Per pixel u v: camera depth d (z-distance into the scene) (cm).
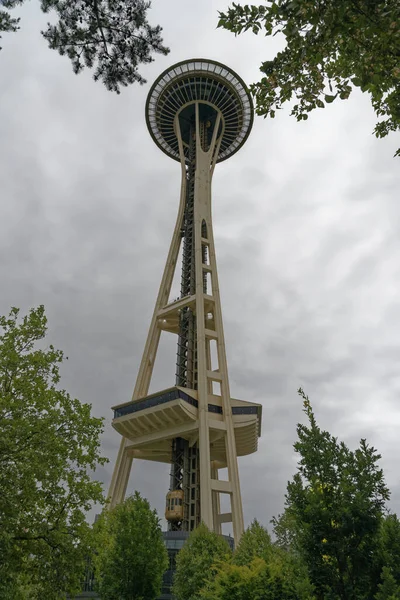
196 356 9094
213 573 4509
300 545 1891
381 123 1525
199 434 7681
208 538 5338
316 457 1978
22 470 2416
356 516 1833
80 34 1827
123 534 4647
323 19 1113
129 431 8569
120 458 8550
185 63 10919
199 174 10356
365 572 1805
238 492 7350
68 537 2538
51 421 2622
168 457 9144
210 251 9650
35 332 2925
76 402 2891
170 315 9481
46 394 2741
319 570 1814
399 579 1748
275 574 2098
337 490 1920
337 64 1293
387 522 1914
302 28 1155
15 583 2441
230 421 8012
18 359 2750
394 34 1080
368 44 1161
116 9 1788
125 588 4419
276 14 1149
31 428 2484
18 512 2334
